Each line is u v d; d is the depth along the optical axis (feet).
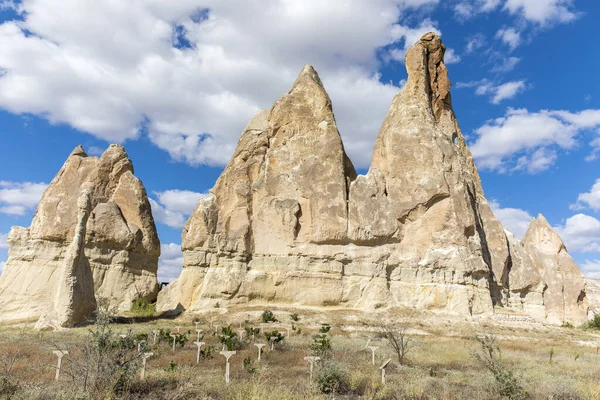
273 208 164.96
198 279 158.92
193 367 62.23
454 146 194.80
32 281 155.63
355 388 50.57
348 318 144.56
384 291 158.10
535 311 192.65
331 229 160.56
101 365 43.65
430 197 168.14
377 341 100.01
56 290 123.75
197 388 47.01
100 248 164.45
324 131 174.60
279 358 71.82
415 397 47.09
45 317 117.29
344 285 158.20
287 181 169.07
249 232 163.63
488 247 191.93
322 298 155.94
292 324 126.31
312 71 189.78
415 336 121.39
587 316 209.67
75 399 38.01
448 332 133.49
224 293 154.51
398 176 174.40
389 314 150.61
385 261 162.91
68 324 117.80
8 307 149.89
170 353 76.02
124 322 133.39
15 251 162.71
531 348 109.19
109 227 165.37
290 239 161.17
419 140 176.76
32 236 164.66
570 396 49.65
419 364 72.84
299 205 165.07
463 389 52.13
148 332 101.45
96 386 42.14
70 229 163.53
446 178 172.14
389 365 67.41
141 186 182.09
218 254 160.56
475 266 164.04
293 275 157.89
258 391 43.68
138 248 171.73
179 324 133.90
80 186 173.06
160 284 209.67
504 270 190.29
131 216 176.04
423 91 192.13
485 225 196.03
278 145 177.17
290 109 179.73
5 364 47.75
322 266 159.22
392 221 167.12
